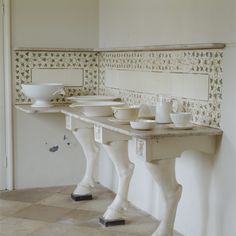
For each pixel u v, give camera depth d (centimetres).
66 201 427
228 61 297
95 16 470
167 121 327
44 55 456
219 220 312
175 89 351
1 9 439
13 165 459
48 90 426
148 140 288
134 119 329
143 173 399
